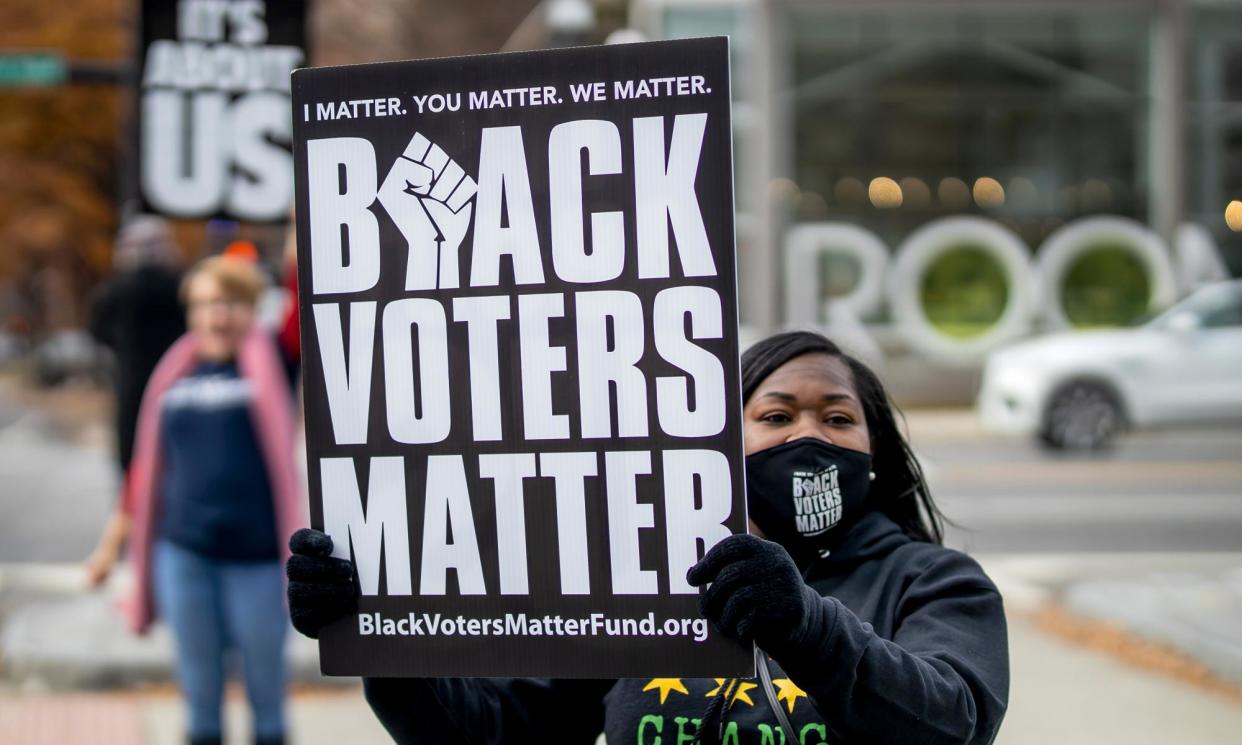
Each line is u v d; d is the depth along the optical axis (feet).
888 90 66.49
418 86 6.80
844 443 7.76
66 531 39.93
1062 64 66.49
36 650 22.20
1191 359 50.70
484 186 6.73
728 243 6.48
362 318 6.84
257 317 16.12
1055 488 43.29
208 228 22.35
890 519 8.77
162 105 21.06
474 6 102.89
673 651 6.51
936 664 6.86
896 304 64.80
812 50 66.33
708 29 65.31
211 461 15.64
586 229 6.62
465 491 6.73
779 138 65.87
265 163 21.17
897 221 66.59
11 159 84.69
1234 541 34.35
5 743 18.89
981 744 6.95
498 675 6.70
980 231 64.69
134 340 25.84
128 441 25.91
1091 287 64.85
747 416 7.83
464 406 6.73
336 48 74.59
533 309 6.66
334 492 6.86
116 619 24.26
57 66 28.99
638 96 6.57
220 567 15.76
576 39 37.06
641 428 6.55
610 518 6.58
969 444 54.80
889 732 6.34
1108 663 22.48
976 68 66.49
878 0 65.92
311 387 6.88
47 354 109.91
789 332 8.05
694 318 6.51
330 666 6.85
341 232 6.88
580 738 8.48
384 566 6.80
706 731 7.45
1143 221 66.23
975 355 64.49
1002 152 66.80
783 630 6.05
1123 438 55.62
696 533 6.50
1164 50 65.72
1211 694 20.59
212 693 15.88
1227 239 66.39
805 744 7.31
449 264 6.76
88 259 92.53
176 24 20.97
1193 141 66.39
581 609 6.61
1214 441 55.06
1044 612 26.37
